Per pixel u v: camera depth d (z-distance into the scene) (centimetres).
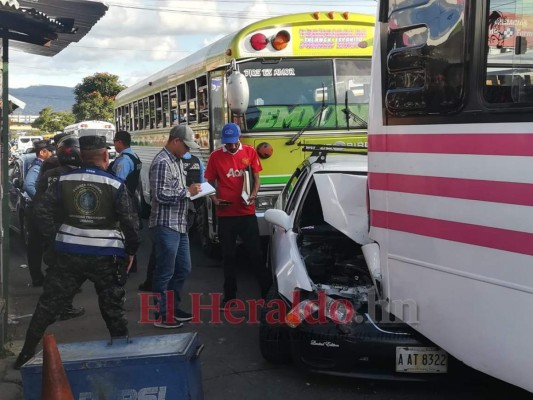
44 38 610
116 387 360
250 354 543
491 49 329
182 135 594
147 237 1191
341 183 531
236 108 737
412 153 377
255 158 658
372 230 421
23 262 967
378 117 408
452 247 350
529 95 310
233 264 660
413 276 381
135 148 1466
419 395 453
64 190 473
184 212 612
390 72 396
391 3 397
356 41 827
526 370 309
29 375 368
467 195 338
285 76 806
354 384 473
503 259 319
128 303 718
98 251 471
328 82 820
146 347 378
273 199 798
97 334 611
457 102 344
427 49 366
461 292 345
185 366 362
